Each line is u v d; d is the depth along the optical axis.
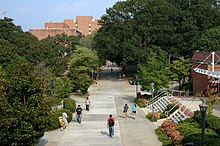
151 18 58.91
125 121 26.02
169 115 26.28
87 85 44.03
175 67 41.44
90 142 19.45
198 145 15.61
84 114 29.45
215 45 54.28
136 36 58.81
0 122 13.81
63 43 91.44
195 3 63.69
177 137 17.75
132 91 48.41
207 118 19.67
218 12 62.28
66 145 18.80
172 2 66.62
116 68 98.94
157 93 36.38
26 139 14.88
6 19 68.00
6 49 46.41
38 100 15.34
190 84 41.19
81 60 60.12
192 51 58.12
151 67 34.72
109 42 59.22
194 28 58.97
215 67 32.84
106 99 40.19
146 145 18.61
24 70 15.41
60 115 24.34
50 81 30.78
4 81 15.41
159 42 61.06
